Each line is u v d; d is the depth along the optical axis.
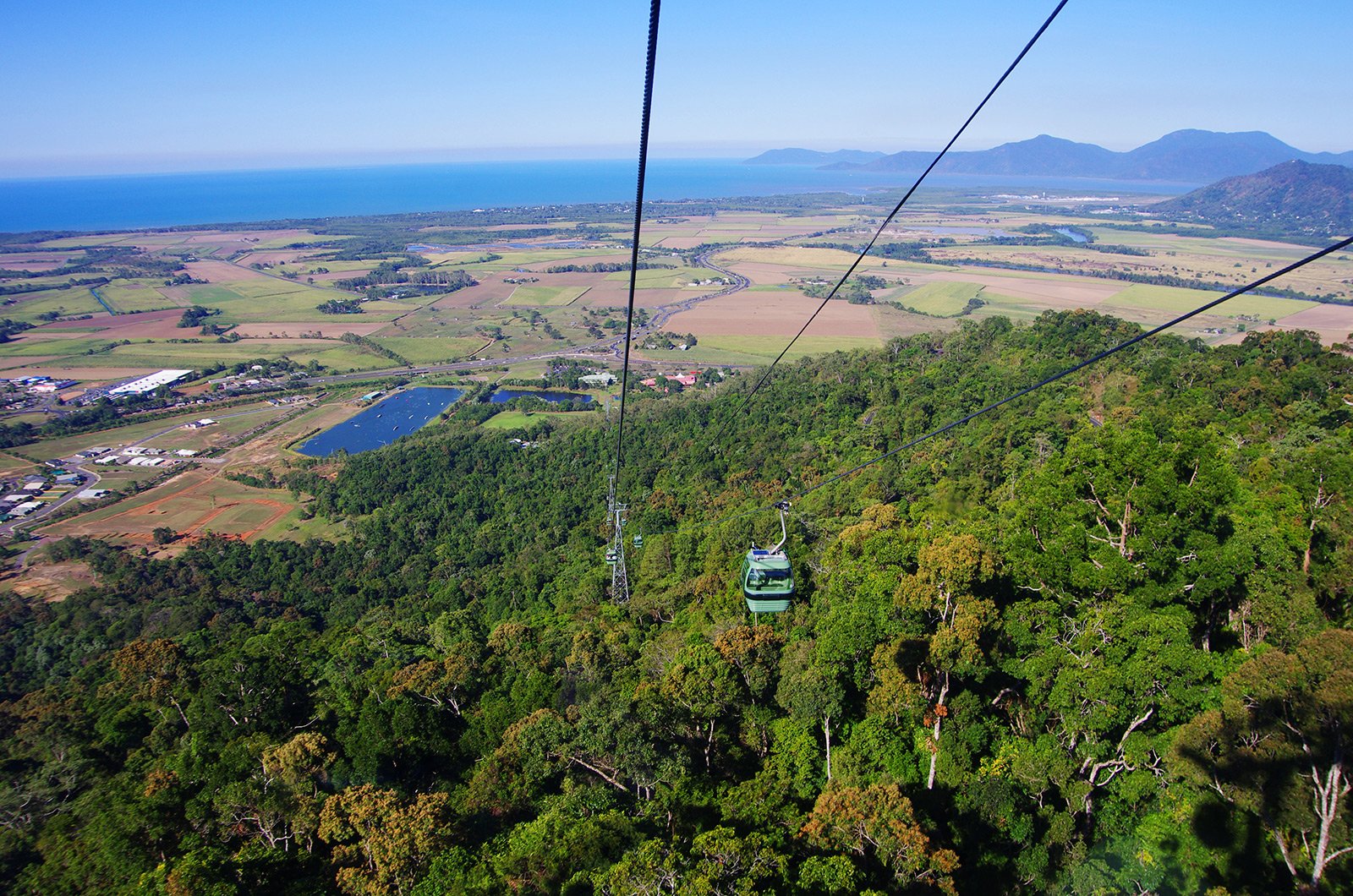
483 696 40.56
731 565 56.62
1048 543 36.56
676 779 29.98
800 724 32.78
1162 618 29.66
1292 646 28.39
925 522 52.75
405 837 26.61
